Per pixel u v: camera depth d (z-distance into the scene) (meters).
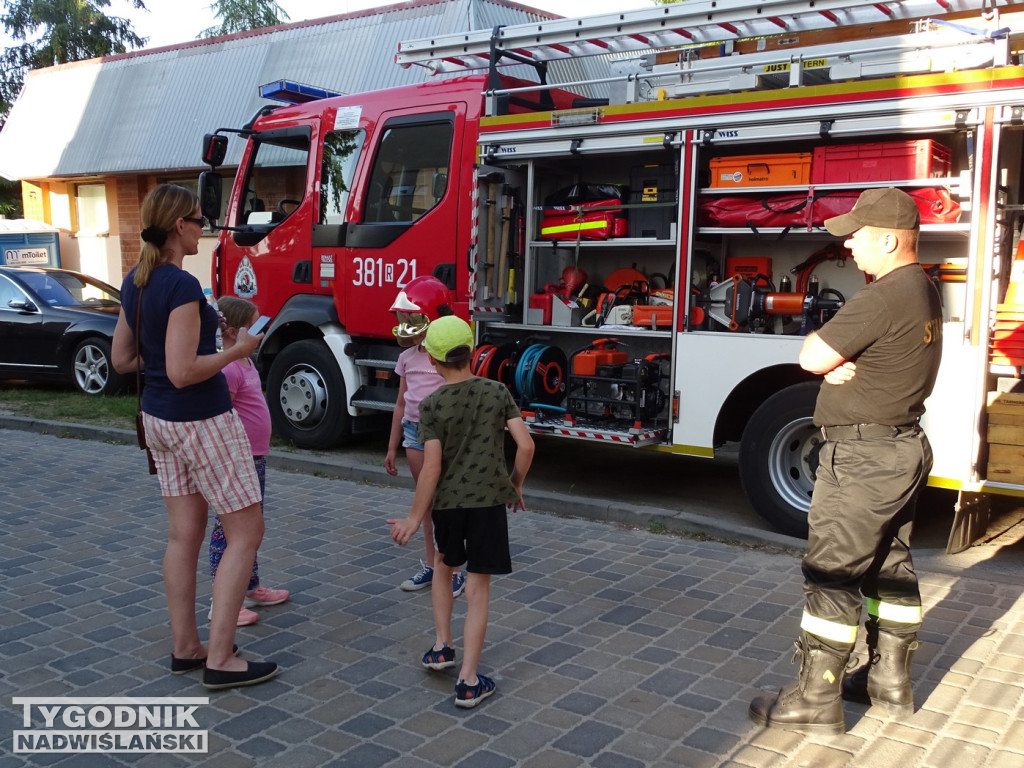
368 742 3.34
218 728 3.45
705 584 5.00
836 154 5.54
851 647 3.36
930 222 5.28
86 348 11.06
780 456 5.79
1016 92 4.90
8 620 4.50
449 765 3.19
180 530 3.82
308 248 7.92
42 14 23.28
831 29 6.38
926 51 5.36
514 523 6.19
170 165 14.59
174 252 3.70
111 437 8.91
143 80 15.70
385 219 7.43
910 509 3.46
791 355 5.66
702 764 3.19
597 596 4.82
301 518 6.34
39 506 6.61
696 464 8.09
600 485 7.27
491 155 6.71
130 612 4.61
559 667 3.97
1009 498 6.91
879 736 3.39
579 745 3.32
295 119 8.05
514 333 7.06
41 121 17.12
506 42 6.86
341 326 7.86
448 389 3.61
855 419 3.30
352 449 8.38
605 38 6.46
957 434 5.16
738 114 5.73
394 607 4.70
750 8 5.82
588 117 6.27
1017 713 3.55
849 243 3.44
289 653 4.12
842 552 3.30
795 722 3.41
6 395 11.27
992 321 5.10
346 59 13.12
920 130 5.20
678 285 6.06
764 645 4.20
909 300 3.20
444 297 4.62
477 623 3.60
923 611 4.59
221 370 3.87
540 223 6.86
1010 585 4.96
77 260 17.39
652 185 6.34
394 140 7.38
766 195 5.81
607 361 6.46
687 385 6.05
